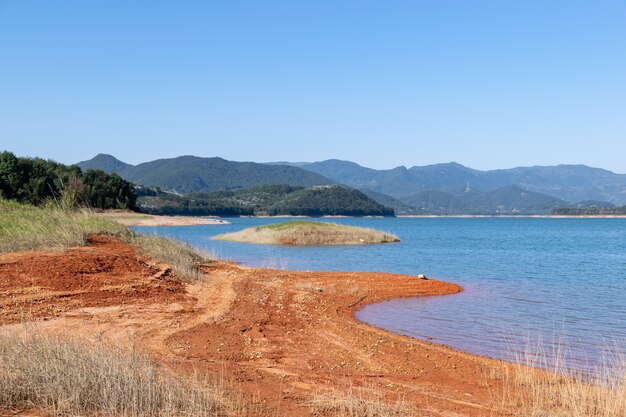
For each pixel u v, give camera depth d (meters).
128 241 20.28
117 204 88.56
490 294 19.55
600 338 12.82
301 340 11.77
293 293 17.73
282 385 8.02
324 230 48.56
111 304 13.07
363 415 6.77
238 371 8.67
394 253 38.97
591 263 33.03
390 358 10.69
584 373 9.88
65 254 15.98
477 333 13.38
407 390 8.43
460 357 10.93
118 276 15.42
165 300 14.28
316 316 14.52
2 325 10.28
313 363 9.95
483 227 118.69
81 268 15.09
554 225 139.50
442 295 19.08
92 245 18.44
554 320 14.94
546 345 12.17
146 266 17.12
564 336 13.05
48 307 12.06
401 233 82.69
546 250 44.78
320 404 7.02
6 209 21.64
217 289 17.00
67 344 7.45
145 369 6.93
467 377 9.61
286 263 30.91
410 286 20.45
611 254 40.75
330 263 31.42
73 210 23.66
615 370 9.80
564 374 9.52
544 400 8.15
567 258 36.78
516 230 99.44
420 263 32.00
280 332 12.34
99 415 5.92
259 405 6.86
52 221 19.41
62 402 5.95
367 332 12.91
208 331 11.62
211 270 21.06
